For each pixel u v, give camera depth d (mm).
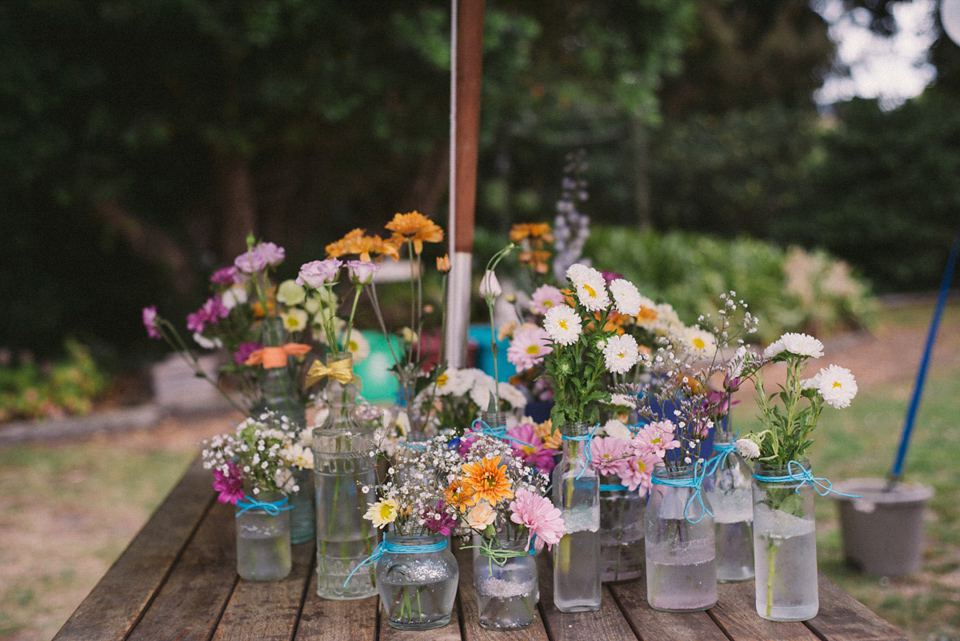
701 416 1395
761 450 1370
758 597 1400
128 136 6305
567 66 8656
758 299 8961
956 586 3549
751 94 17047
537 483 1449
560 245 2094
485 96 7246
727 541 1558
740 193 15727
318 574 1567
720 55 15414
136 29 5895
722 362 1470
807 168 15438
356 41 6320
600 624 1397
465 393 1701
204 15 5441
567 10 7410
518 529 1393
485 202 13039
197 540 1926
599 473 1477
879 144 13539
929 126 13266
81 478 5605
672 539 1424
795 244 14398
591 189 14875
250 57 6055
